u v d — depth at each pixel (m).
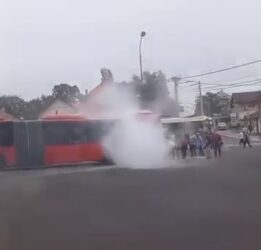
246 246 7.74
